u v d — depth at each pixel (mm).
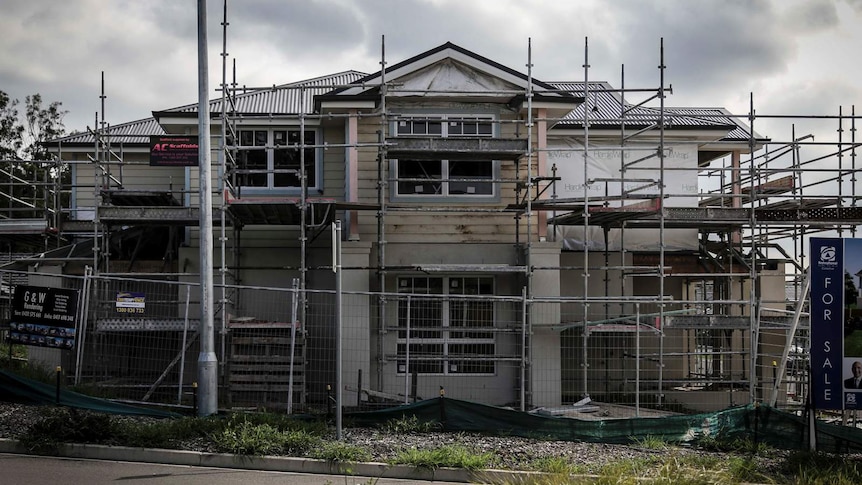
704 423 12039
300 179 17312
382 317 15906
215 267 17484
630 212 16688
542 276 16703
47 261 17016
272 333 15484
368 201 17109
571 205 16547
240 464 9992
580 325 16203
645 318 18797
